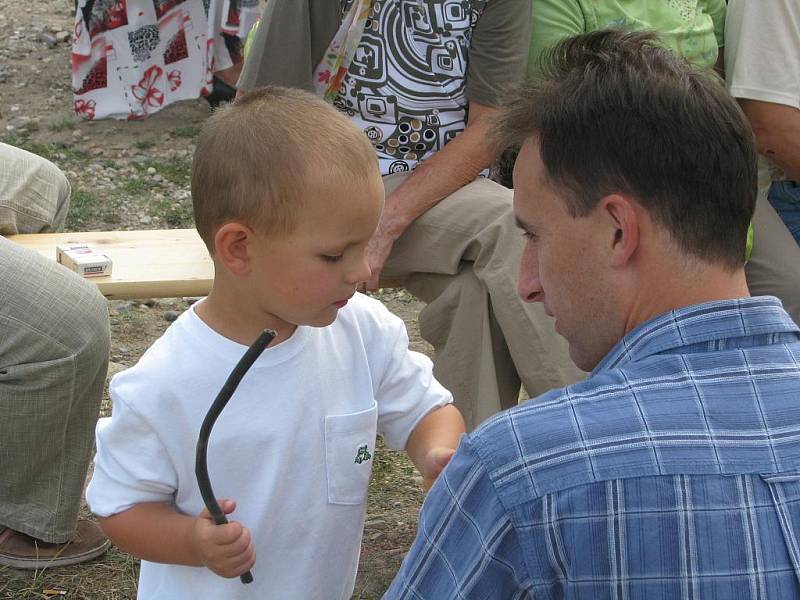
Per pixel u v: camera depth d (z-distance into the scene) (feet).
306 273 6.01
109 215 19.63
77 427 10.14
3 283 9.33
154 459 6.19
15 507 10.36
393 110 11.52
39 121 23.35
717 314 4.65
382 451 13.29
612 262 4.80
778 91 11.94
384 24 11.39
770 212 12.46
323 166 5.89
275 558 6.48
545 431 4.53
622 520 4.34
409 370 6.91
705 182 4.61
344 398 6.55
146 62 22.52
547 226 4.98
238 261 6.07
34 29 27.35
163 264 10.92
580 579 4.39
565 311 5.06
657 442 4.41
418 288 11.44
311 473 6.44
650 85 4.68
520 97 5.16
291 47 11.23
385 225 10.87
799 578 4.31
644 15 12.11
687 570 4.32
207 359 6.21
